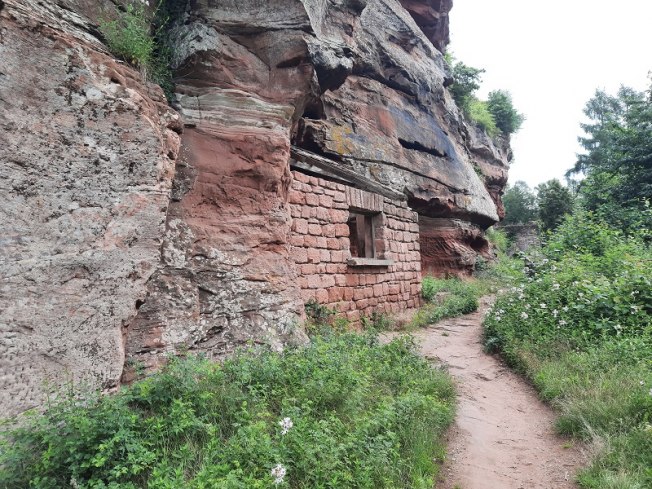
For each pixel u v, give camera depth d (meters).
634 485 2.91
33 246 3.29
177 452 2.75
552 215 23.39
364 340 6.46
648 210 13.07
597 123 45.03
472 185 17.58
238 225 5.44
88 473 2.53
